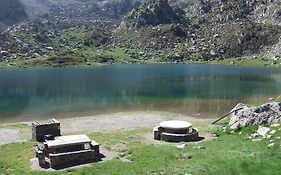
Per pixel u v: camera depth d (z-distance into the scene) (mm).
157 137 56562
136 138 57812
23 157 45750
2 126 77250
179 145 48688
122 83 187125
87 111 97688
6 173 38875
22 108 104688
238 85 176750
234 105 109188
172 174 30500
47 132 58375
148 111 97438
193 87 166250
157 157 40438
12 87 171750
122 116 88438
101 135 61469
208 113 94625
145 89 157250
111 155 44844
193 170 30312
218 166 29891
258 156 31781
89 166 39375
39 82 198125
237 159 31297
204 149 42188
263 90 152750
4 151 50844
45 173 38031
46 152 43594
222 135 53219
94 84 182500
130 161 40469
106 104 111500
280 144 37688
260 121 51656
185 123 58406
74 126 74562
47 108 104062
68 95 136375
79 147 44281
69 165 41312
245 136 47656
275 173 26484
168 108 103625
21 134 67062
